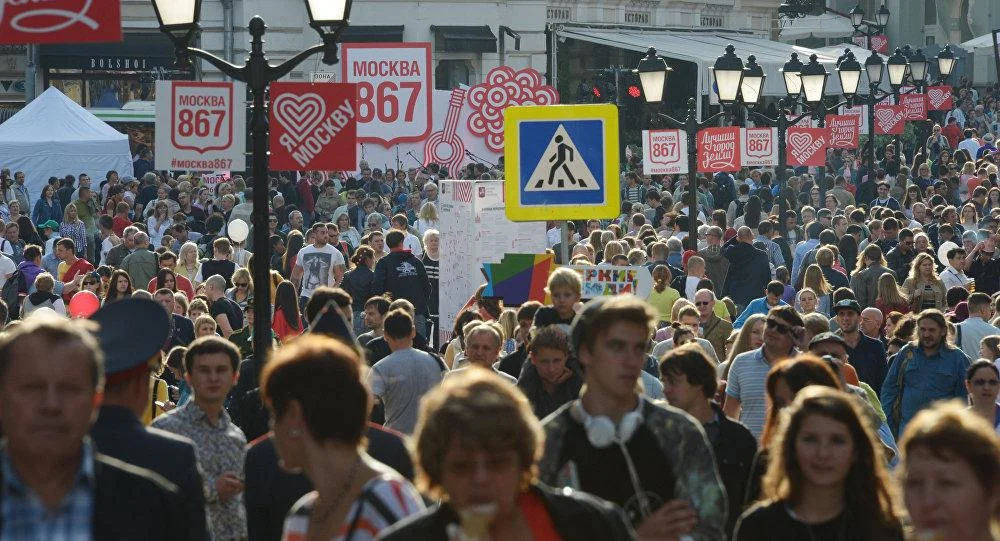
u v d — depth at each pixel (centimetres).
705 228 6756
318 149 4575
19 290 6112
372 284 5388
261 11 13588
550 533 1209
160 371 3133
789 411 1622
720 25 16950
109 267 5650
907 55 15188
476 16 13962
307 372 1389
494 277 3497
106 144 9969
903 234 6291
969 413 1302
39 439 1189
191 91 5356
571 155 3350
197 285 5800
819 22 19950
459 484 1167
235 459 2119
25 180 9838
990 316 4638
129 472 1256
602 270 3319
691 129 5922
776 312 2822
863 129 11669
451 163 9281
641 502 1537
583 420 1568
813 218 7812
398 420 2838
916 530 1289
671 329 3975
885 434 2944
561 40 14738
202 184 9912
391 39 13775
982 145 14100
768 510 1628
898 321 4297
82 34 2317
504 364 3017
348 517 1334
